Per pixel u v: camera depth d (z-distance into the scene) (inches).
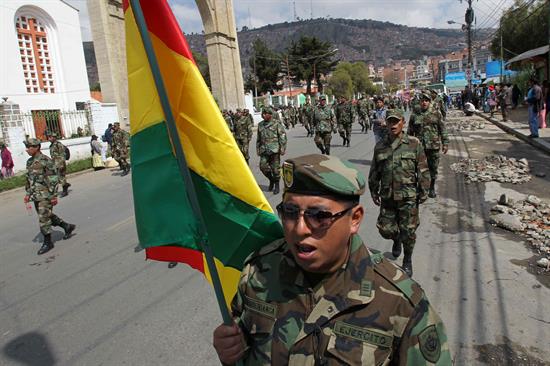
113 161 611.2
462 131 703.1
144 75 65.2
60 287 184.2
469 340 121.6
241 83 1350.9
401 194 159.6
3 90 935.0
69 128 701.9
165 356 124.3
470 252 185.0
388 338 47.3
